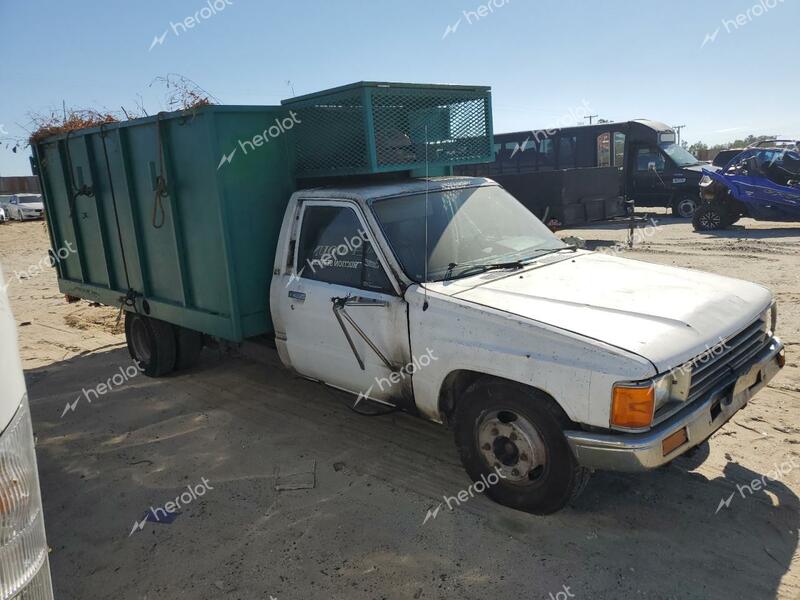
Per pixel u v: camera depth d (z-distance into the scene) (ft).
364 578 11.03
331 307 14.90
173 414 18.88
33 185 137.39
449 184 16.57
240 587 11.03
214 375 22.08
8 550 5.34
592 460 10.91
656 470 13.84
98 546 12.54
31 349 27.40
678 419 10.83
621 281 13.71
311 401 19.15
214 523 13.02
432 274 13.99
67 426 18.61
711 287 13.51
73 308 36.01
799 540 11.36
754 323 12.86
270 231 17.43
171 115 17.19
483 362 12.03
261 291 17.43
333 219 15.26
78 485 15.06
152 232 19.71
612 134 70.28
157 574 11.56
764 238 45.73
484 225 16.07
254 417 18.24
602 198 52.31
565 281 13.73
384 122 16.11
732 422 15.76
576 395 10.82
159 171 18.02
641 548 11.37
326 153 16.81
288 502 13.58
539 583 10.63
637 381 10.30
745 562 10.86
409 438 16.26
